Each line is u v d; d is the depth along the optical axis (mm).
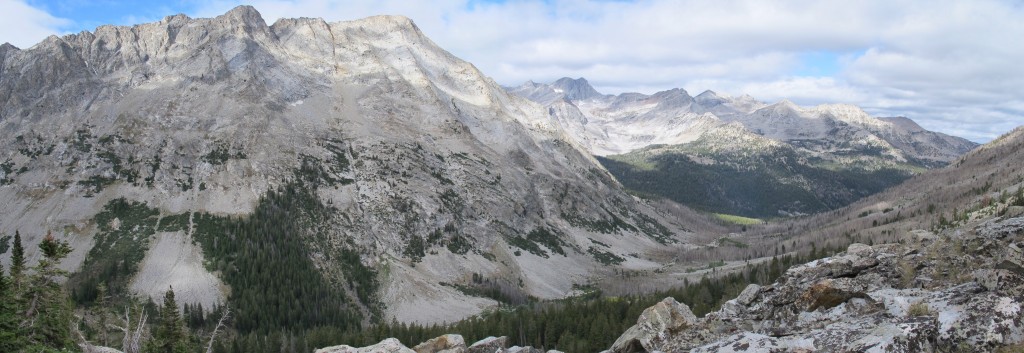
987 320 22016
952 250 33250
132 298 148375
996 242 30906
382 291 178750
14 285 53344
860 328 23781
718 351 24062
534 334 115875
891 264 35312
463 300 182750
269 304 152125
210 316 144375
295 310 151125
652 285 192250
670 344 34031
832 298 31828
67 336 52938
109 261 162000
